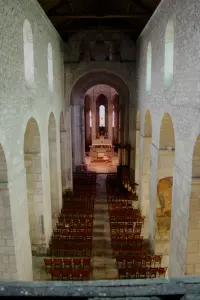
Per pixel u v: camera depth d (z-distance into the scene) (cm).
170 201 1280
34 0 1150
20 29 985
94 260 1280
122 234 1425
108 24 1986
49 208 1448
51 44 1524
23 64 1021
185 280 158
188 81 834
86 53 1983
